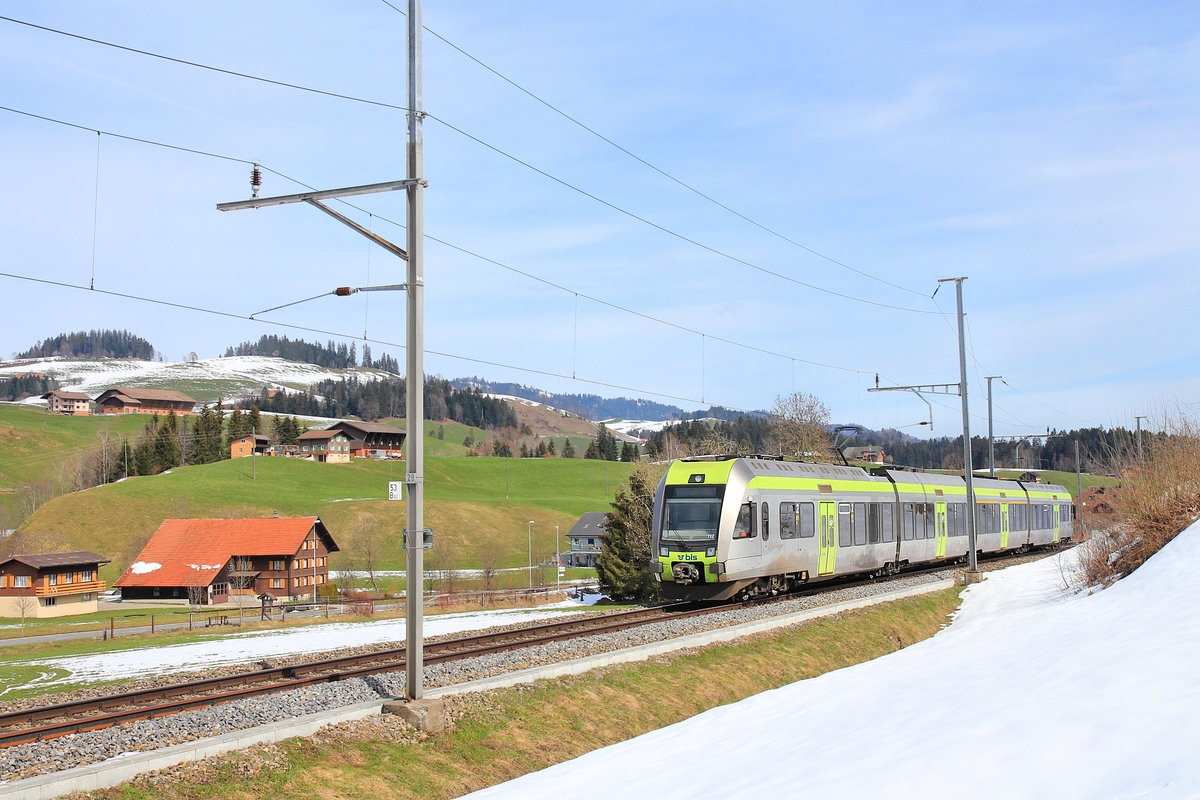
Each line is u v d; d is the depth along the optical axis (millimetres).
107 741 11266
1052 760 7852
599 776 11312
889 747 9875
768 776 9711
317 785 11016
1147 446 26766
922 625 26250
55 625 55188
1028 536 48156
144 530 93375
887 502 33438
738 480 24953
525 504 119062
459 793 11883
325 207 13984
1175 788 6367
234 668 18781
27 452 155625
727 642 20016
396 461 154375
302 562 77188
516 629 22328
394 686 14844
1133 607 17406
